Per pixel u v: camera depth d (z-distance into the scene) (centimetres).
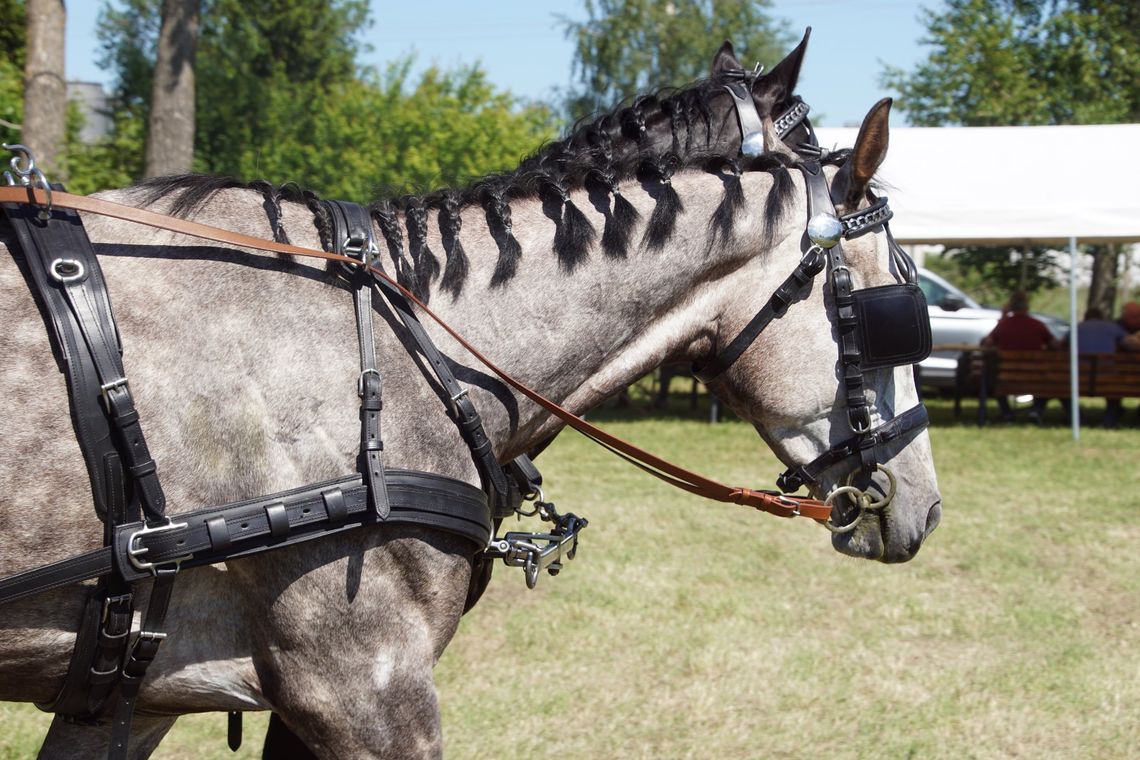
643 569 604
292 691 185
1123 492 853
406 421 189
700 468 948
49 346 173
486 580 223
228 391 180
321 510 179
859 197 227
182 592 184
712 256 223
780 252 225
